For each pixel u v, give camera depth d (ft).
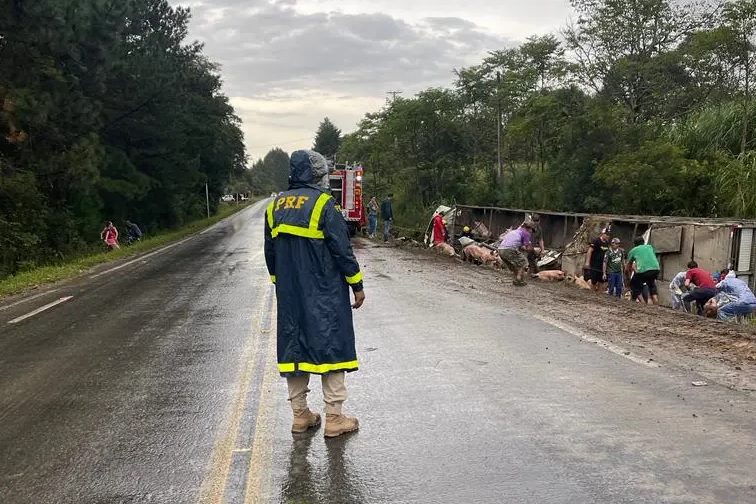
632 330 26.45
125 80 97.35
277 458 14.38
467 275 47.39
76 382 20.86
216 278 47.47
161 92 101.14
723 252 39.91
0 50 63.93
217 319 31.09
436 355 22.81
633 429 15.35
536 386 18.90
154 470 13.98
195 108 156.04
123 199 107.24
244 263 58.44
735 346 23.20
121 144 107.76
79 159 72.18
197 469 13.97
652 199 60.49
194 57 134.21
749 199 54.13
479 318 29.68
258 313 32.37
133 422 16.97
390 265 54.65
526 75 82.89
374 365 21.62
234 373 21.36
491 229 70.23
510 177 91.66
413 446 14.76
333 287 14.83
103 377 21.33
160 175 119.34
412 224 101.35
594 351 22.91
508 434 15.28
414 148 103.45
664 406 16.92
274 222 14.98
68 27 66.54
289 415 17.17
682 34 73.61
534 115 77.15
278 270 14.93
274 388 19.57
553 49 82.43
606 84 75.66
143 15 111.65
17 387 20.54
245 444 15.25
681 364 20.93
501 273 48.96
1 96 60.29
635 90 75.15
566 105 74.38
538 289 39.68
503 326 27.73
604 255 44.06
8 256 63.67
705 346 23.38
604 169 62.85
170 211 134.72
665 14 74.13
